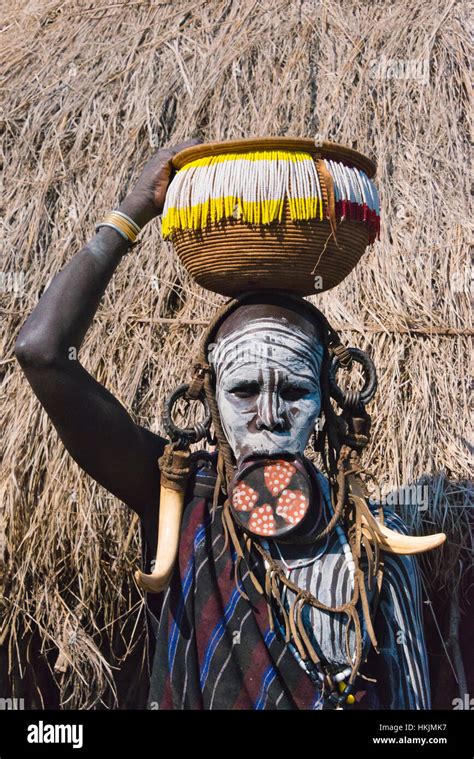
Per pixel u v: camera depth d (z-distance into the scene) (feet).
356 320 7.04
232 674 4.51
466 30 9.00
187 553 4.71
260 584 4.66
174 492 4.75
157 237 7.78
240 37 9.25
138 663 6.69
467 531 6.28
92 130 8.59
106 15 9.95
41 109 8.84
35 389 4.46
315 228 4.43
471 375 6.82
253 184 4.33
